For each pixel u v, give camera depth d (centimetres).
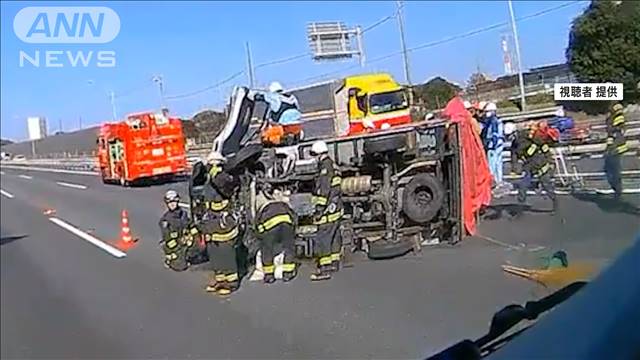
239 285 938
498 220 1163
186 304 870
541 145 1237
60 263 1282
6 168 7225
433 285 822
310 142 1092
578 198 1188
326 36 4409
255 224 1001
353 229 1072
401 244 1017
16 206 2623
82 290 1020
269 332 711
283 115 1186
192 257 1145
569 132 1237
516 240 984
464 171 1062
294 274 965
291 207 1013
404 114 2278
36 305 950
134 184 3072
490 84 2161
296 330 706
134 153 3009
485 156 1174
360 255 1059
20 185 3884
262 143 1116
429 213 1045
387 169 1065
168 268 1119
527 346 172
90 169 4866
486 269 863
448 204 1061
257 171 1076
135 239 1484
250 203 1046
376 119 2252
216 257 912
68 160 6106
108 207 2239
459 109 1078
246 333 715
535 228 1049
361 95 2262
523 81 1588
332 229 951
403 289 820
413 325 677
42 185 3728
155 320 808
